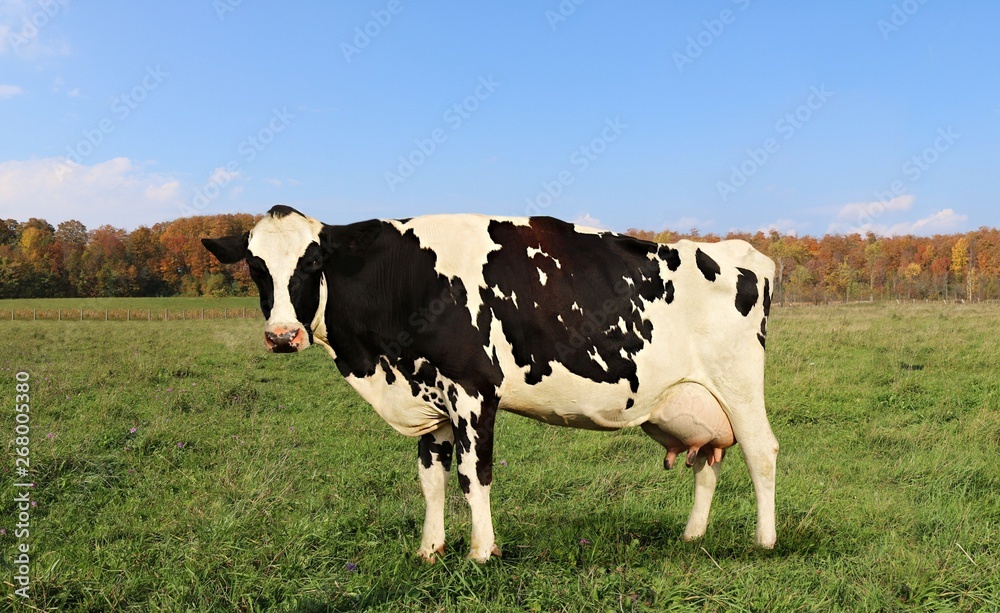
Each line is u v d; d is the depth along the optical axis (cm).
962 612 334
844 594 358
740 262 472
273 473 597
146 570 402
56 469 584
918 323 1689
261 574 393
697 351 459
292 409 938
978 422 743
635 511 521
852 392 928
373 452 723
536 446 749
